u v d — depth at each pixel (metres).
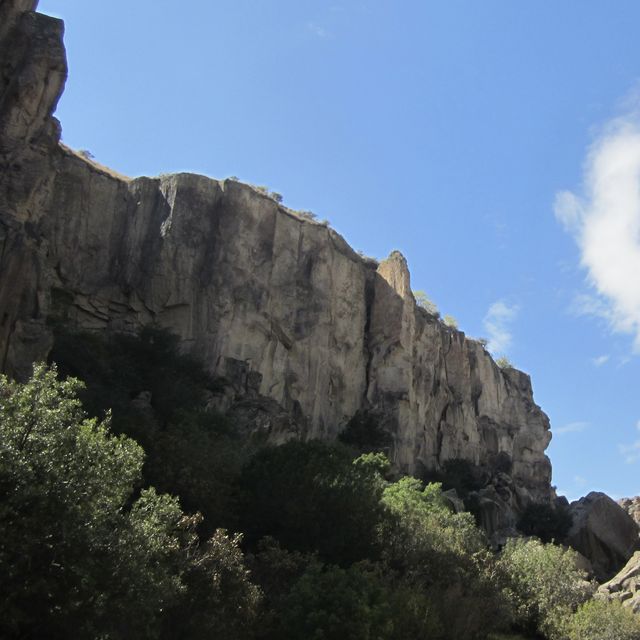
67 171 64.88
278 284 71.00
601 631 47.62
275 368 67.88
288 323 70.44
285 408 66.31
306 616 29.30
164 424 50.50
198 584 26.89
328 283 75.06
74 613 20.78
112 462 22.81
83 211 64.88
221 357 63.22
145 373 56.47
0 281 41.59
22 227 44.78
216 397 59.19
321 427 70.69
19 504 19.70
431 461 84.81
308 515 39.78
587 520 85.69
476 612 39.03
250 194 70.75
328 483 41.28
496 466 97.19
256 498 40.66
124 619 22.31
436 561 42.16
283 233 73.38
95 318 62.69
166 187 68.81
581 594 52.59
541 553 55.56
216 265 66.50
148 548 23.58
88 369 51.16
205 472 39.00
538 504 91.25
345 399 74.88
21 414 20.98
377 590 31.33
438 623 33.84
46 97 48.78
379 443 73.25
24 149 46.94
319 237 76.25
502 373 108.62
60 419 21.59
